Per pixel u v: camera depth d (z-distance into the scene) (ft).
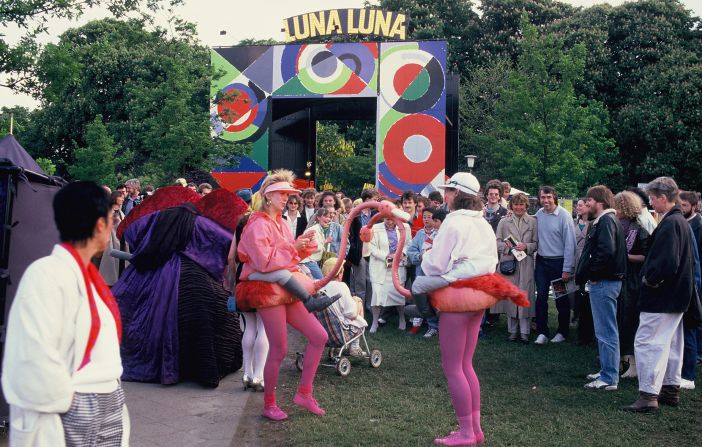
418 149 70.33
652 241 18.37
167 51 68.59
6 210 15.02
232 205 22.72
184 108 66.49
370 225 16.94
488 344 27.99
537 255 28.43
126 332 21.61
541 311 28.25
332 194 31.40
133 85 70.38
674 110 109.29
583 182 103.40
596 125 103.81
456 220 14.74
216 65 73.20
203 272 21.72
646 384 18.43
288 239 17.97
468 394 14.83
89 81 110.52
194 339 20.95
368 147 130.93
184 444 15.49
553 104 83.71
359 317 23.24
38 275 7.61
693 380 21.20
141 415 17.69
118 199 30.83
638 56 119.24
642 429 16.94
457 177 15.24
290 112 85.10
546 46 87.25
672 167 108.47
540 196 28.14
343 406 18.81
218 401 19.15
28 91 35.58
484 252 14.83
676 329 19.08
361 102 85.10
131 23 64.80
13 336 7.39
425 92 70.38
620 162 115.55
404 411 18.24
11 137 17.89
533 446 15.52
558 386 21.11
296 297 17.20
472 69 127.13
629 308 22.02
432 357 25.23
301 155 86.94
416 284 14.80
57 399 7.34
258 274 17.17
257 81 72.79
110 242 30.53
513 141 88.17
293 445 15.44
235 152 69.10
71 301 7.73
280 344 17.31
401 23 77.87
